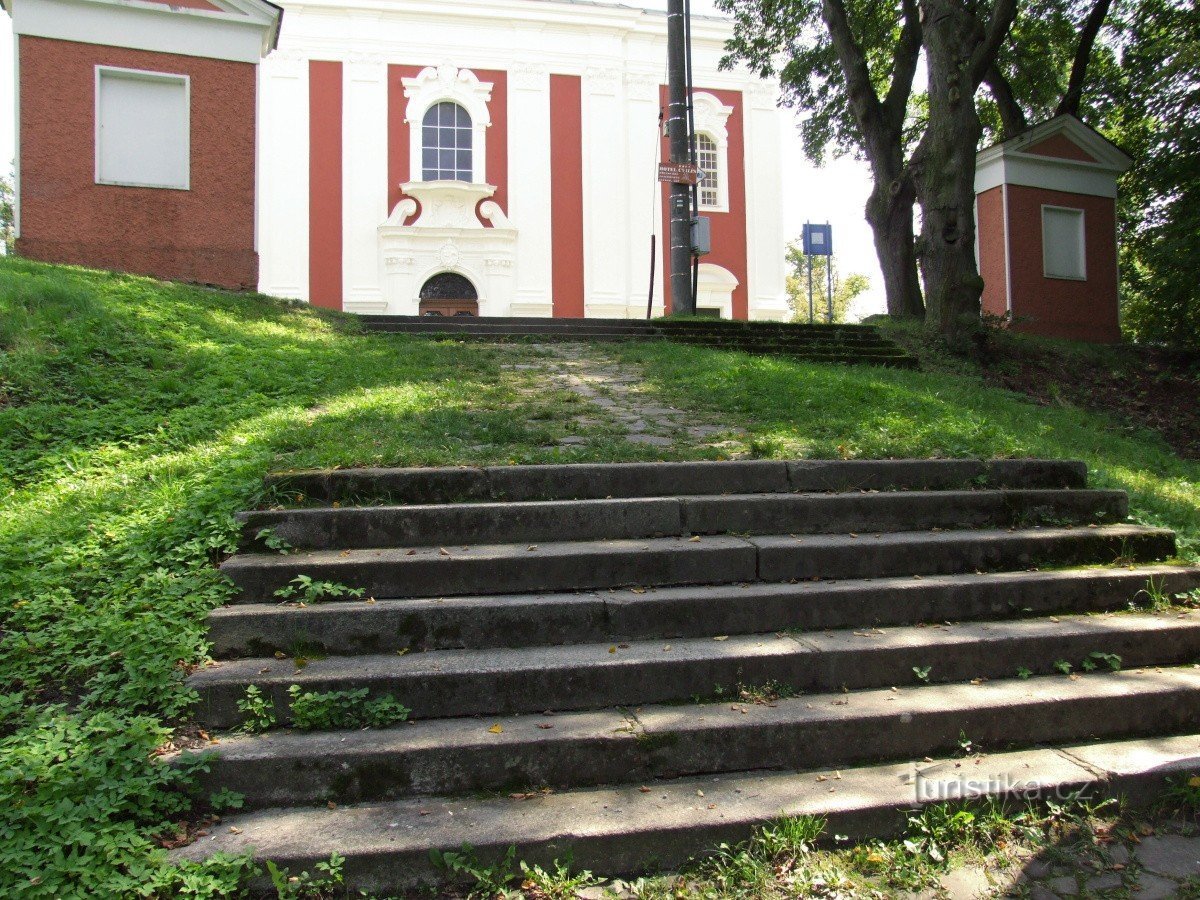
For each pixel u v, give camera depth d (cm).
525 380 819
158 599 382
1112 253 1612
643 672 363
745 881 285
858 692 379
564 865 287
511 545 446
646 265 2506
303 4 2328
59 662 352
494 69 2441
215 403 666
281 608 381
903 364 1165
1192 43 1425
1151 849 312
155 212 1207
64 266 1037
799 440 603
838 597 421
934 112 1295
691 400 754
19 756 292
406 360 872
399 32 2383
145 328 820
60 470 531
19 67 1162
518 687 354
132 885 260
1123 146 1858
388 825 295
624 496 505
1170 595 471
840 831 310
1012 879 293
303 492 466
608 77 2495
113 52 1195
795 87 1969
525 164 2444
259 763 309
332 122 2341
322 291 2316
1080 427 927
